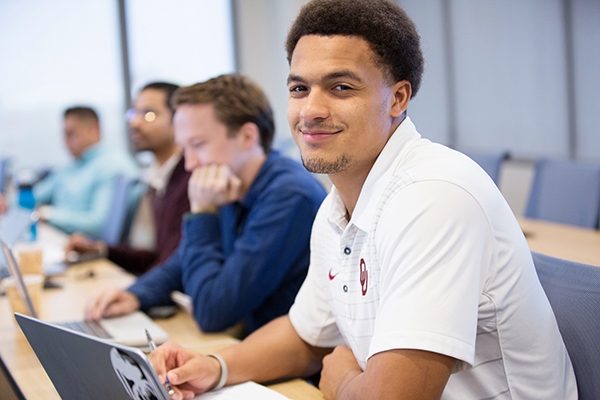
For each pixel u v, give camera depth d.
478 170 0.91
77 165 4.14
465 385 0.92
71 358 0.88
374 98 0.94
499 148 4.80
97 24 5.67
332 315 1.21
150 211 3.29
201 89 1.69
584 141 4.13
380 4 0.94
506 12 4.60
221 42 6.15
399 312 0.83
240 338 1.76
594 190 2.71
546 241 2.34
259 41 6.29
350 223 1.01
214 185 1.68
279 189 1.62
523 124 4.58
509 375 0.92
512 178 4.66
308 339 1.24
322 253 1.18
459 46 5.05
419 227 0.85
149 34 5.88
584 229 2.57
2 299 1.99
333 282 1.11
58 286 2.14
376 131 0.95
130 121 2.83
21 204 2.88
